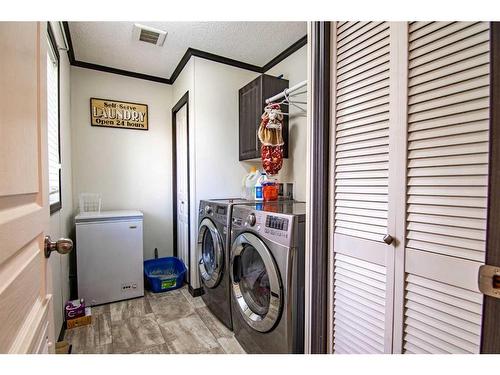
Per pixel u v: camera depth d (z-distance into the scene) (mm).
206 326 1932
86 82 2652
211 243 2152
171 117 3098
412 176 784
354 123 954
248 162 2686
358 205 946
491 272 548
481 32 640
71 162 2541
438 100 722
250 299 1640
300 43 2199
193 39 2172
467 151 668
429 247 748
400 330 815
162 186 3078
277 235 1292
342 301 1013
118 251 2330
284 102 2098
